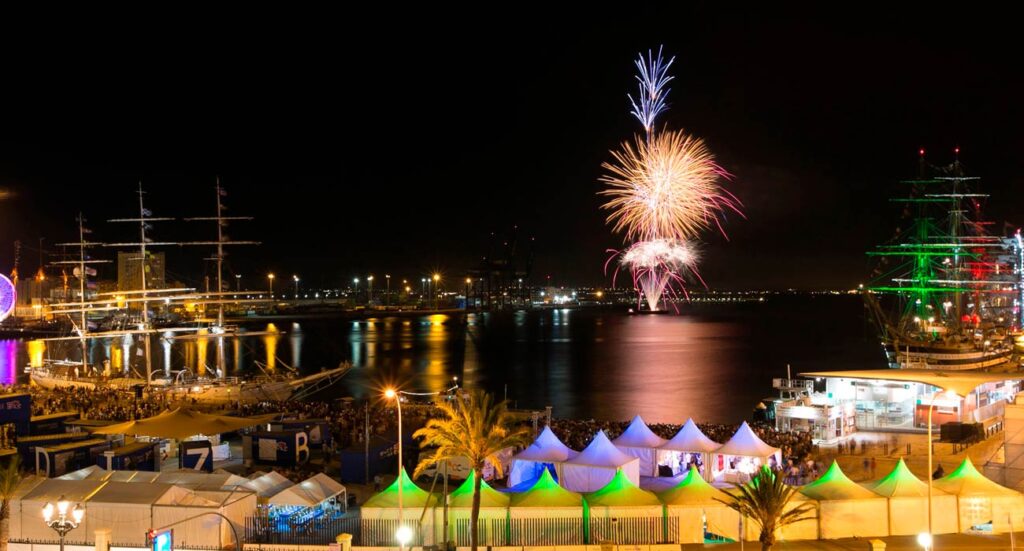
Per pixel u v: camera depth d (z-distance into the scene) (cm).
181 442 5394
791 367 16962
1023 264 15262
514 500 3900
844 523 3784
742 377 15188
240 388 9988
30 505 3728
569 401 11950
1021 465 5134
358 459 5084
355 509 4356
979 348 12506
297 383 10981
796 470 4816
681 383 14238
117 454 4834
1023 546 3572
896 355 13088
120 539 3644
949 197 14050
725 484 4481
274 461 5606
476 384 14250
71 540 3691
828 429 6225
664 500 3891
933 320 14612
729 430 6556
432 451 5144
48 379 11581
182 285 19562
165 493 3750
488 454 3662
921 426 6544
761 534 3328
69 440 5503
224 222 12700
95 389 10181
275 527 3803
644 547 3569
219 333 12619
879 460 5516
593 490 4491
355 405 10112
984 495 3919
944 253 14175
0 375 15288
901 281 14888
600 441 4688
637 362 18475
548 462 4709
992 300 16488
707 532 3784
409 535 3562
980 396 6594
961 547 3562
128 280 17800
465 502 3831
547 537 3744
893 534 3822
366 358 19800
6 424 6125
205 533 3581
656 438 5309
